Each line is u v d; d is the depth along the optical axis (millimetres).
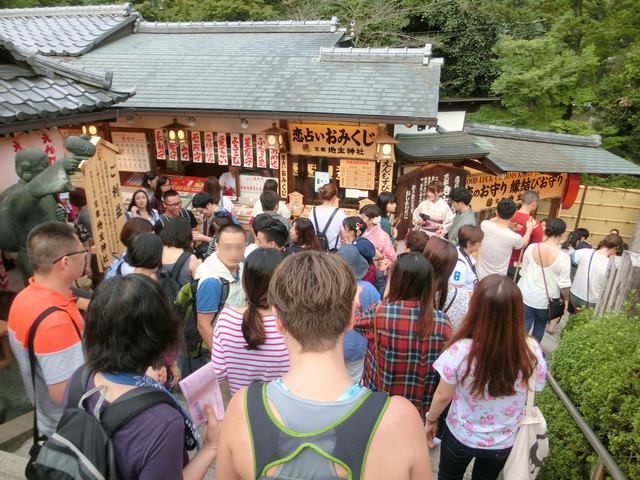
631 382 2295
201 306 3041
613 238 5090
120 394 1408
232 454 1128
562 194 10625
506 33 17641
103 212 5324
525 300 4906
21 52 5016
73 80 5570
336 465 1024
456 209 5852
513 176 9875
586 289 5270
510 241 4836
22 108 4555
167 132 9086
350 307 1187
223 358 2367
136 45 11141
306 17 17938
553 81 13727
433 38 18109
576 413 2494
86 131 9156
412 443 1096
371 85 8219
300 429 1051
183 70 9430
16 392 4008
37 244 2121
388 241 5203
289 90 8266
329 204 5488
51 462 1279
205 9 18812
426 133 10070
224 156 9023
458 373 2225
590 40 14828
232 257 3094
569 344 3010
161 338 1484
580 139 11008
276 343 2287
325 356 1158
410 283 2521
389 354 2607
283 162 8703
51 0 19750
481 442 2289
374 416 1065
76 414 1351
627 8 14305
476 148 8969
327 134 8180
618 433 2246
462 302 3363
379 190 8383
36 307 2092
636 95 15047
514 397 2201
